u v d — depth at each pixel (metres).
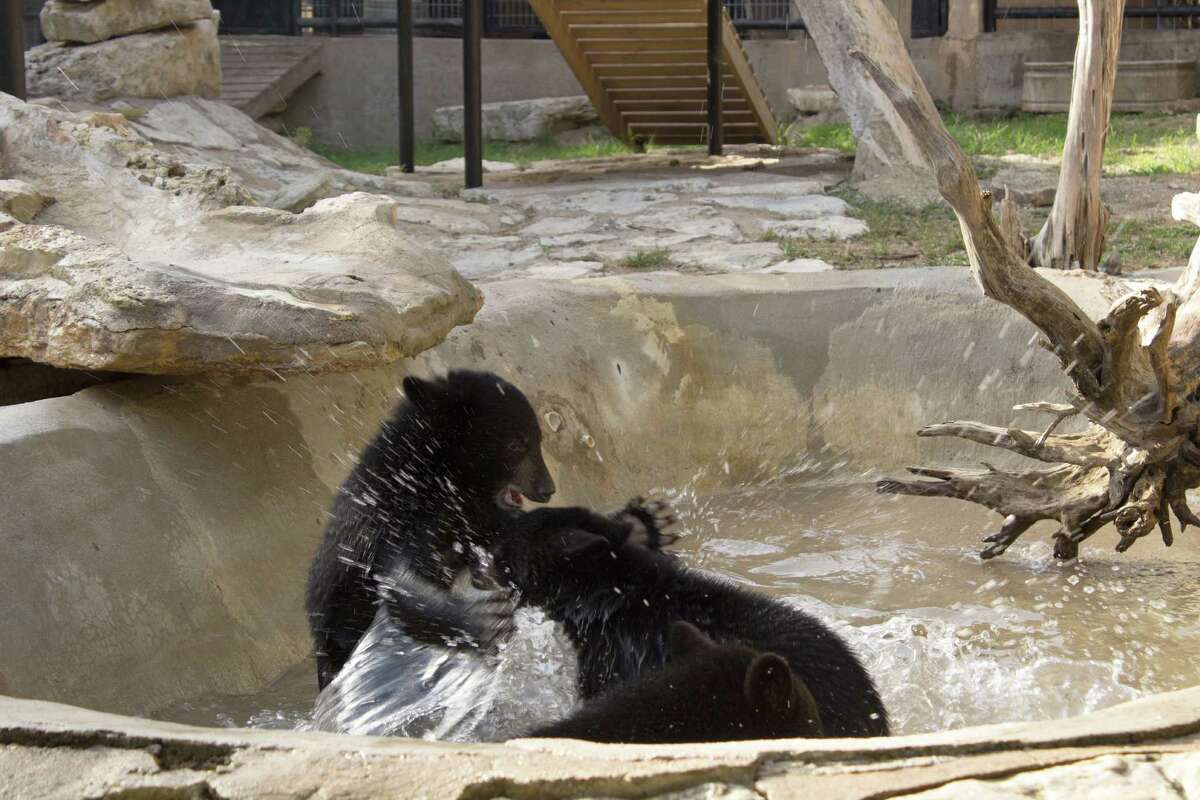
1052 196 19.12
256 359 7.21
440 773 3.28
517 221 18.70
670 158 26.81
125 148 10.02
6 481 6.25
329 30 35.94
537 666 6.60
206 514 7.31
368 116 35.34
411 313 7.93
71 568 6.25
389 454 7.10
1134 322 7.84
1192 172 21.16
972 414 11.20
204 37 23.25
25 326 7.36
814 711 4.74
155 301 7.08
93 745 3.46
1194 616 7.75
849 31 20.73
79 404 7.16
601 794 3.23
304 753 3.41
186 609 6.78
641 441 11.11
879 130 21.00
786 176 23.02
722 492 11.12
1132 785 3.21
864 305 11.69
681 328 11.53
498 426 7.28
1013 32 33.06
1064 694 6.38
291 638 7.41
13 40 14.38
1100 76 13.30
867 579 8.58
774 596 8.14
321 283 7.76
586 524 6.60
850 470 11.43
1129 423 8.18
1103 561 9.05
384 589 6.84
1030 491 8.91
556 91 35.41
